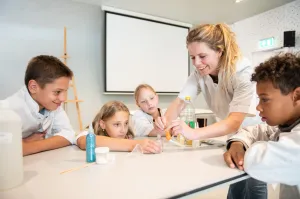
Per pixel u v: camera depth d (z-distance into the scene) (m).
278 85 0.62
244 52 3.64
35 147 0.84
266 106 0.66
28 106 0.93
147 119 1.58
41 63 0.87
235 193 1.19
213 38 0.92
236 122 0.91
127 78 3.13
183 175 0.59
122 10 3.02
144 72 3.28
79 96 2.89
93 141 0.74
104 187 0.51
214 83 1.12
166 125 1.03
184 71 3.69
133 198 0.45
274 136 0.77
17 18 2.51
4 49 2.47
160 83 3.45
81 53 2.88
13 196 0.46
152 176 0.58
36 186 0.51
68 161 0.73
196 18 3.48
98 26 2.98
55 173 0.61
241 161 0.65
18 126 0.52
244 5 3.03
